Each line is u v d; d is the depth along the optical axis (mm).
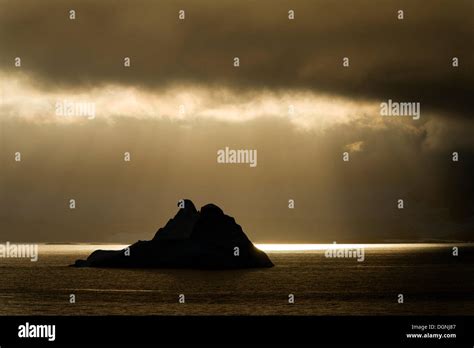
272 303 107000
